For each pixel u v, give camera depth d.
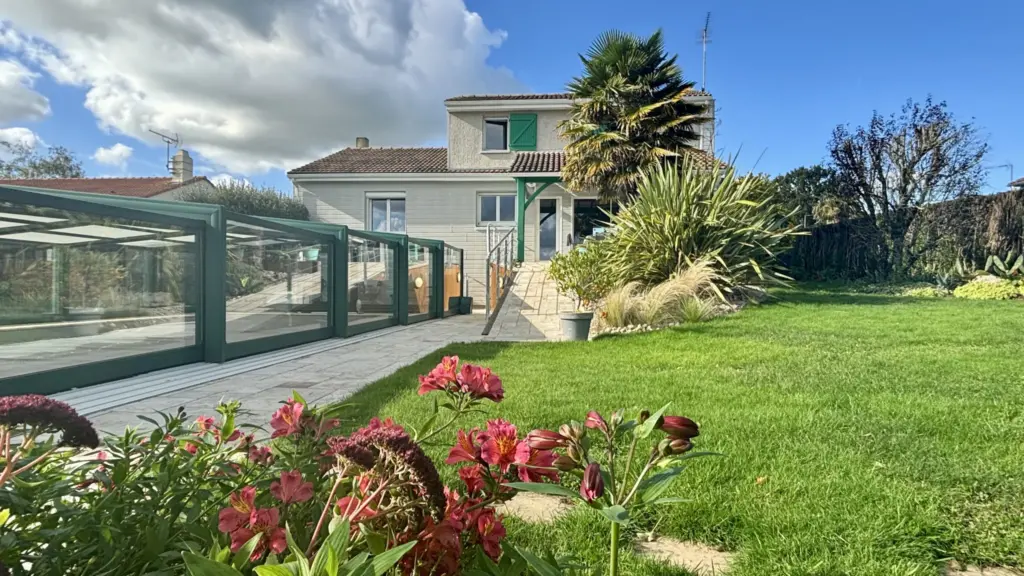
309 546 0.93
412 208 16.44
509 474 1.23
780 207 10.87
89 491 1.16
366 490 1.00
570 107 15.96
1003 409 3.29
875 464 2.48
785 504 2.12
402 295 10.88
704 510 2.09
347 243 8.87
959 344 5.58
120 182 20.03
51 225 4.77
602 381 4.37
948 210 12.62
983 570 1.74
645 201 10.11
